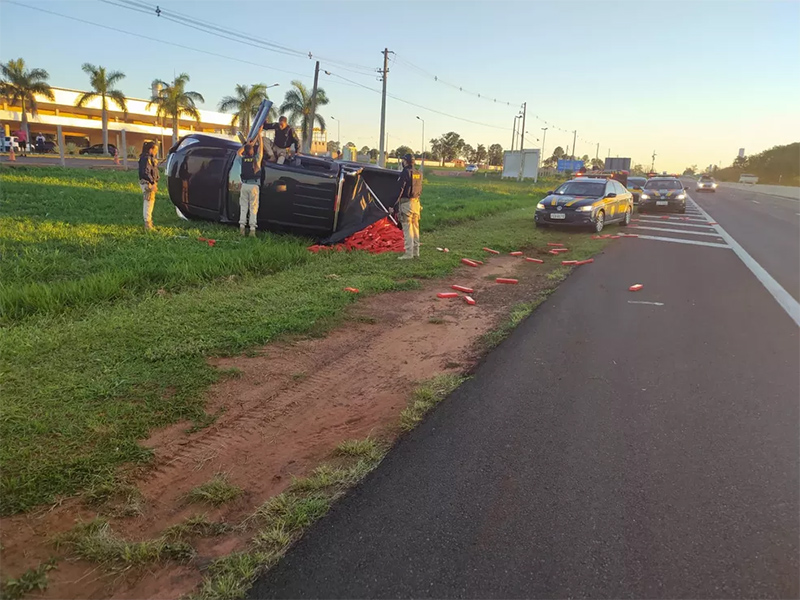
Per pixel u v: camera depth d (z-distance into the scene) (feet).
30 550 8.25
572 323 20.88
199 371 14.43
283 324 18.45
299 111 150.82
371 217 36.55
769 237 51.08
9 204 44.70
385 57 125.49
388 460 11.05
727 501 9.98
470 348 17.79
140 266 24.58
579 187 53.98
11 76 154.10
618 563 8.43
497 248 39.14
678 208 77.46
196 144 38.47
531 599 7.71
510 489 10.21
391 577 8.02
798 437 12.31
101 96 166.61
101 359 14.61
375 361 16.37
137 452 10.68
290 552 8.46
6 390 12.58
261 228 36.73
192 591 7.72
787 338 19.47
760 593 7.90
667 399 14.19
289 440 11.73
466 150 459.73
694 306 23.98
